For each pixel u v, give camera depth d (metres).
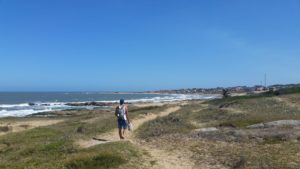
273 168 16.62
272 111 45.66
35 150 23.86
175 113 55.44
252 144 22.53
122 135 29.00
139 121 46.84
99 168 18.05
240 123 33.09
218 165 18.23
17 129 54.47
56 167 18.17
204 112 50.09
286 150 20.12
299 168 16.34
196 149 22.03
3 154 25.31
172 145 23.80
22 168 19.14
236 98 81.00
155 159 20.00
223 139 24.56
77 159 18.73
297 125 28.42
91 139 27.67
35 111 121.44
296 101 54.22
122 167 18.19
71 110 107.31
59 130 37.91
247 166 17.28
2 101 198.75
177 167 18.39
